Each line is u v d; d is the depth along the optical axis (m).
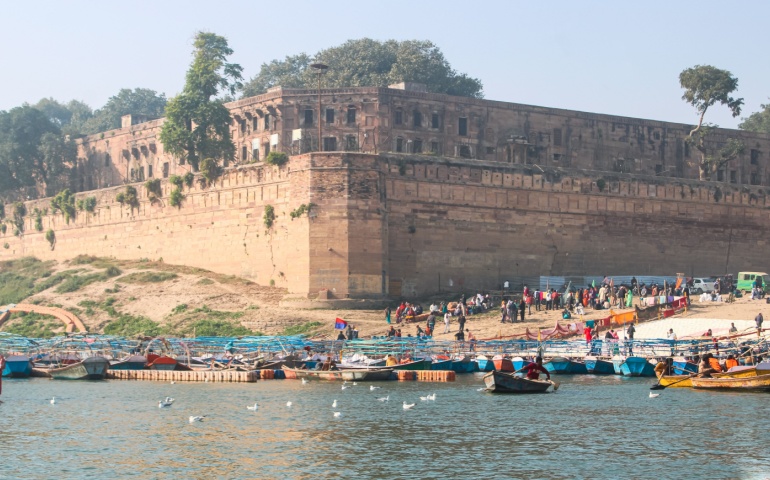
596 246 104.19
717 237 111.62
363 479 38.84
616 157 129.12
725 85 127.88
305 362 71.56
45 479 38.94
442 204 96.44
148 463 41.22
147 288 98.69
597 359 69.94
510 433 46.78
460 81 160.50
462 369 71.00
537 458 41.94
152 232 107.44
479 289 97.75
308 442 44.91
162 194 106.44
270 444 44.50
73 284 103.56
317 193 89.75
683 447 43.88
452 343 73.75
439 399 57.06
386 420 50.06
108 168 144.25
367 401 56.50
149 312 94.25
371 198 90.12
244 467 40.56
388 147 118.94
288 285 91.94
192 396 59.22
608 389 61.53
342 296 88.81
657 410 53.00
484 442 44.81
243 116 125.69
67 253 118.38
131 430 47.88
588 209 104.06
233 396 59.03
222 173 100.06
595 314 84.12
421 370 68.06
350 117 119.56
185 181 103.56
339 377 67.25
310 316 86.88
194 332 87.00
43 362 76.62
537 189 101.44
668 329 78.25
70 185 147.25
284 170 93.75
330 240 89.19
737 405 54.56
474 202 98.06
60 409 54.41
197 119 115.69
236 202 98.50
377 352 72.94
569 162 126.12
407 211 94.69
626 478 38.94
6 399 58.59
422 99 120.88
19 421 50.47
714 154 134.75
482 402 55.97
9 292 108.69
